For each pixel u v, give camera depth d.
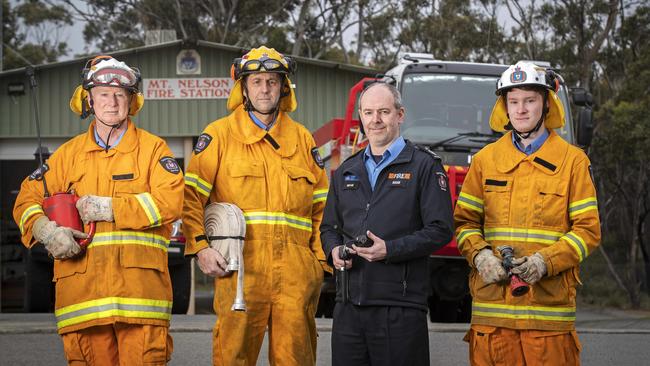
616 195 26.91
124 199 5.39
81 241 5.38
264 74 5.86
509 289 5.41
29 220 5.51
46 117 21.41
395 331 5.23
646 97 24.53
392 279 5.24
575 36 29.09
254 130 5.93
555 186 5.41
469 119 11.78
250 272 5.77
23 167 27.22
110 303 5.38
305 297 5.83
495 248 5.52
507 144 5.61
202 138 5.95
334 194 5.54
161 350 5.49
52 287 14.27
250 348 5.84
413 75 11.95
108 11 41.78
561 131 12.34
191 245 5.74
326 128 14.15
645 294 23.50
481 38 32.31
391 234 5.29
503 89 5.54
